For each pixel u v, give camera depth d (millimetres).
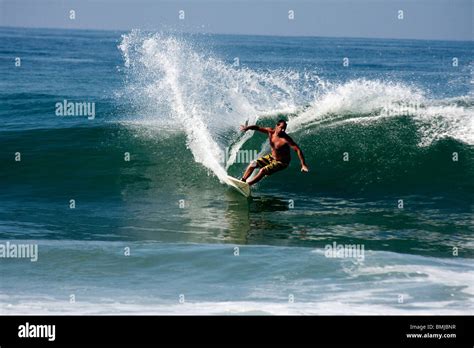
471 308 27891
